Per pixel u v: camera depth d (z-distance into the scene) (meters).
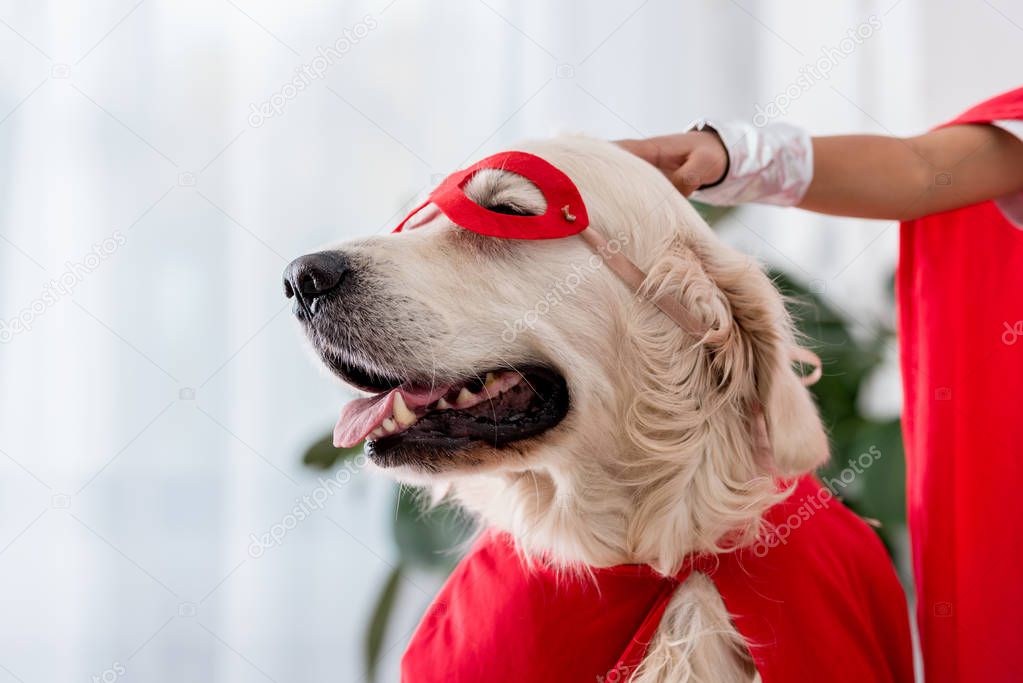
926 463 1.65
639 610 1.48
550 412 1.46
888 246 2.94
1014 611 1.55
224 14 2.79
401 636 2.76
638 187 1.53
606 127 3.01
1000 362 1.58
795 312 2.21
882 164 1.60
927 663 1.65
